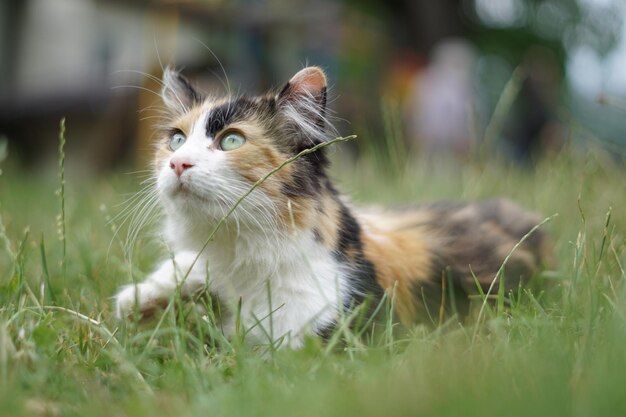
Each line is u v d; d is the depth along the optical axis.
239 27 10.30
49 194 6.83
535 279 3.77
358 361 2.61
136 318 3.04
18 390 2.32
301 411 2.15
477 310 3.48
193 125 3.47
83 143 12.99
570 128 5.85
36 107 13.38
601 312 2.87
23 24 16.00
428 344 2.79
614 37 20.03
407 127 11.73
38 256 4.15
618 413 1.95
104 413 2.24
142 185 4.23
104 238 4.66
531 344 2.62
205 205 3.23
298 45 11.45
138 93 9.67
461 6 20.59
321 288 3.07
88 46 14.27
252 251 3.27
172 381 2.53
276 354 2.69
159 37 9.69
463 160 8.12
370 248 3.52
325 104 3.48
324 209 3.38
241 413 2.17
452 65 10.41
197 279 3.37
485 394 2.14
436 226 4.07
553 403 2.01
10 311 3.05
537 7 21.27
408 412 2.03
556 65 20.31
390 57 16.03
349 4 18.47
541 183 6.00
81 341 2.88
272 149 3.33
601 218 4.45
